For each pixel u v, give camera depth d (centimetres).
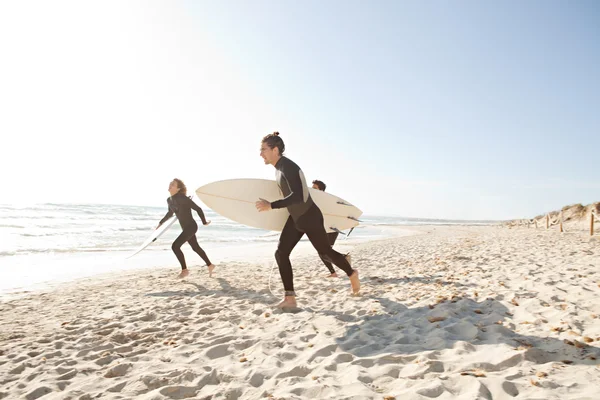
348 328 326
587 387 182
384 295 454
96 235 1717
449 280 520
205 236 1931
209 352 279
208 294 523
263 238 1900
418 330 309
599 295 371
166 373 238
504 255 769
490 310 356
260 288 558
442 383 196
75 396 210
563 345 245
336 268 741
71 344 317
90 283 648
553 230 1867
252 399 196
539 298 378
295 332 324
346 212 539
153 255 1110
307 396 196
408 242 1484
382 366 231
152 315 410
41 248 1205
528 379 197
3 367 264
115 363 269
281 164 362
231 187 469
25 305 482
